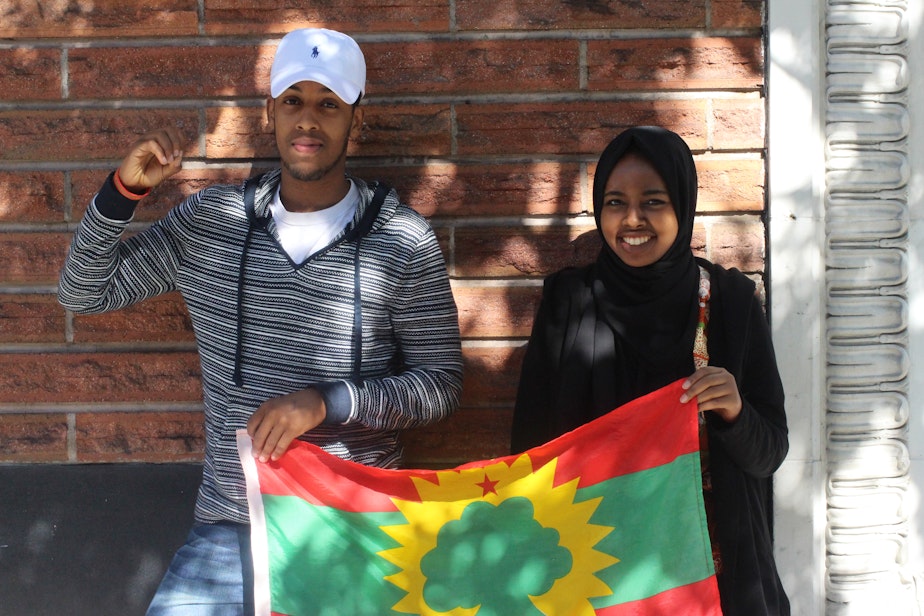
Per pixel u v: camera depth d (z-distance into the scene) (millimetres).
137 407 2893
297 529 2348
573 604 2355
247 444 2322
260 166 2863
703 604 2336
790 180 2768
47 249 2867
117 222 2375
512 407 2889
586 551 2357
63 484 2883
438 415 2473
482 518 2361
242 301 2443
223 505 2453
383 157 2854
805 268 2775
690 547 2336
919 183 2797
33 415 2887
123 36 2836
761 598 2336
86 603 2881
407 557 2355
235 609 2420
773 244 2779
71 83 2840
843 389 2816
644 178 2377
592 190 2689
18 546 2877
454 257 2869
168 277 2555
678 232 2418
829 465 2836
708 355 2453
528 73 2818
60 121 2848
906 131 2770
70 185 2861
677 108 2814
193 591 2418
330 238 2469
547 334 2535
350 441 2449
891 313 2801
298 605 2350
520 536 2361
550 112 2824
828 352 2812
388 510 2355
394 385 2398
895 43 2758
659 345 2430
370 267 2445
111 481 2885
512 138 2834
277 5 2820
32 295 2871
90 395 2879
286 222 2490
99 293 2473
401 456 2664
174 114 2850
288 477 2336
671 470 2334
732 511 2352
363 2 2812
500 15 2807
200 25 2828
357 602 2355
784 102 2758
